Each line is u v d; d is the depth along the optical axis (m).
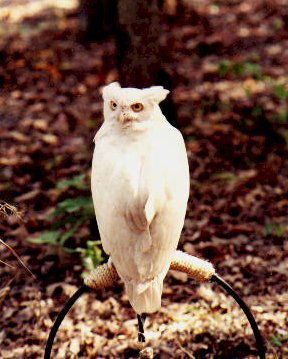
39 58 15.98
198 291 7.32
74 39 17.06
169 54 15.56
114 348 6.55
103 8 16.62
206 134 11.26
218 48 15.91
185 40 16.47
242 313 6.91
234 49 15.85
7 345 6.72
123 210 3.96
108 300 7.24
